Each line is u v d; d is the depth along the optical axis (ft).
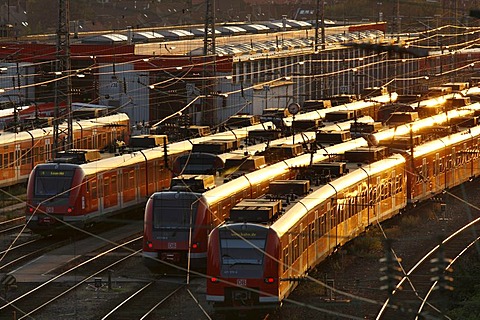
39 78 555.69
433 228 303.27
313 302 209.97
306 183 244.83
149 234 239.50
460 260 247.70
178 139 371.76
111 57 545.03
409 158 332.39
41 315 202.59
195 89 498.28
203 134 382.83
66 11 357.61
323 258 244.42
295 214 219.61
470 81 632.79
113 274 241.96
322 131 347.56
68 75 362.12
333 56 604.90
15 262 256.32
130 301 214.28
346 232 266.77
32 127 405.80
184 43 593.42
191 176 255.29
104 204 299.58
